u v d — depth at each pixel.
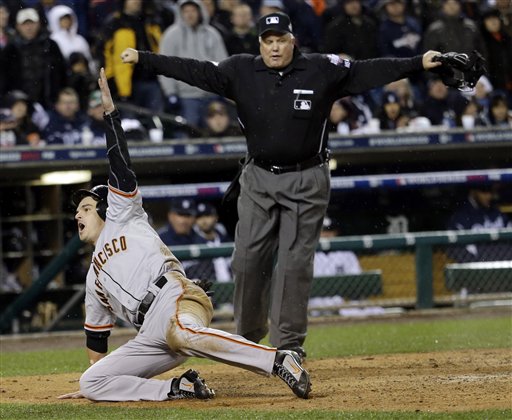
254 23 60.78
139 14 55.50
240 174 28.53
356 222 57.19
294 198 27.47
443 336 39.41
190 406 20.94
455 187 57.31
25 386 26.73
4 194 55.09
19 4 55.53
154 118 54.50
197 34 55.38
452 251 53.12
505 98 60.00
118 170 21.91
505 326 43.16
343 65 27.00
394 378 25.31
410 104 58.06
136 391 21.78
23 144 53.00
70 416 19.86
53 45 54.47
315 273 51.09
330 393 22.39
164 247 22.11
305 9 60.38
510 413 18.78
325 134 27.70
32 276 55.31
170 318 21.00
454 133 56.06
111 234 21.91
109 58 55.03
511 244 53.56
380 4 60.88
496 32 61.81
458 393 21.86
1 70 53.88
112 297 22.00
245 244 27.97
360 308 51.34
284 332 28.05
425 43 60.72
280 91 27.00
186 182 56.28
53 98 54.28
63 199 55.78
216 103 55.12
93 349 23.19
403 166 58.53
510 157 59.28
